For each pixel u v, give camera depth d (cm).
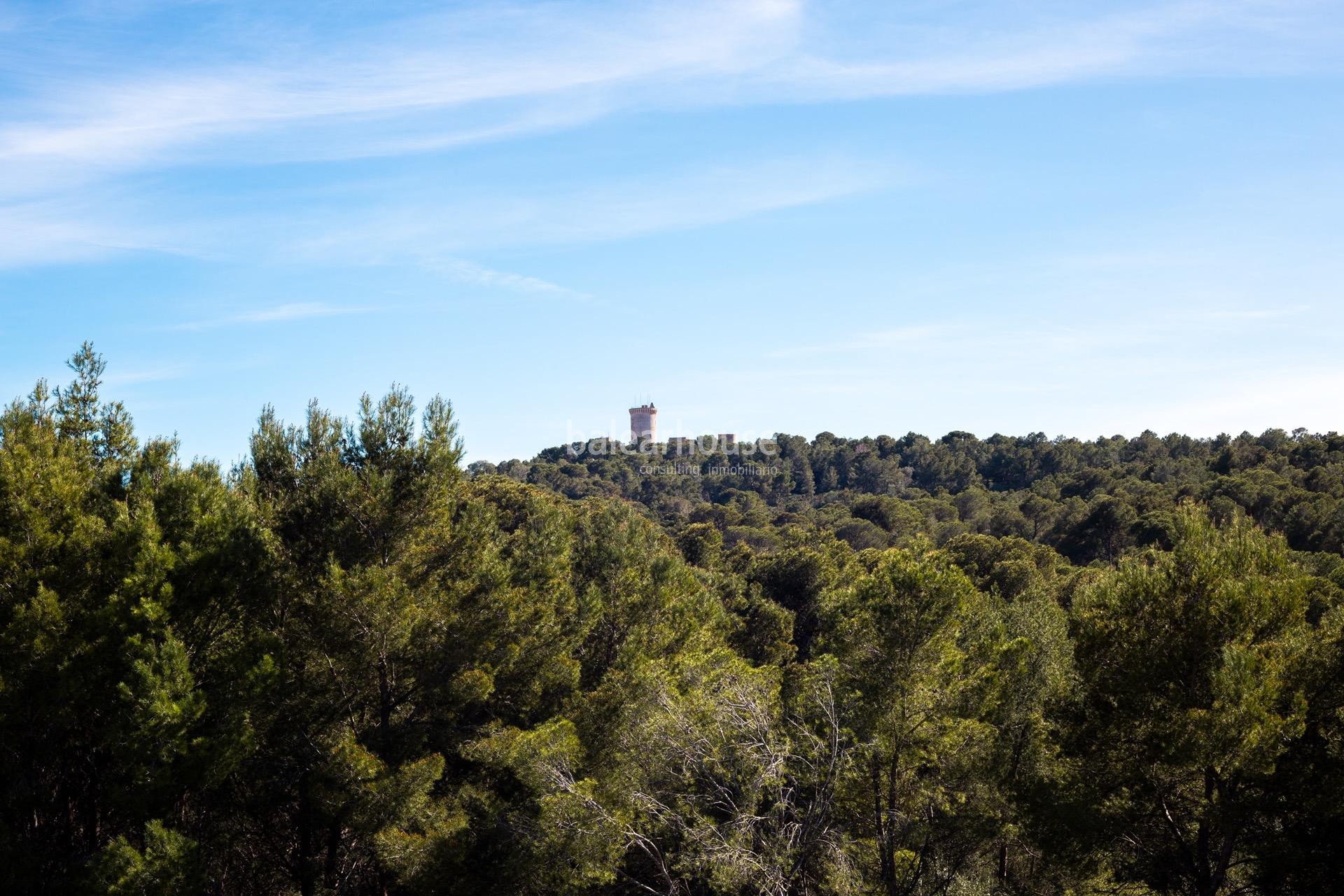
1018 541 5366
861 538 7569
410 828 1412
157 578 1220
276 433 1591
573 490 11344
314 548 1479
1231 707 1137
